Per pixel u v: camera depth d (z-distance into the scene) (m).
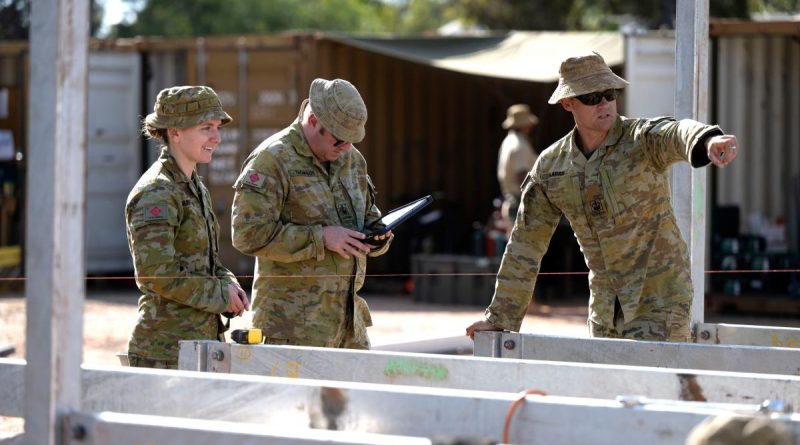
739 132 37.91
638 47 38.25
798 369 12.59
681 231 16.42
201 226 14.20
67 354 9.21
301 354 12.55
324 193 14.68
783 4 71.00
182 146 14.05
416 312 36.91
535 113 49.62
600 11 77.31
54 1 8.98
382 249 14.83
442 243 45.88
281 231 14.23
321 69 41.56
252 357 12.77
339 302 14.73
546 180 14.77
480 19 80.06
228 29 98.94
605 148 14.37
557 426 9.16
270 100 41.22
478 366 11.66
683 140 12.96
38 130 9.11
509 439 9.28
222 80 41.66
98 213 43.19
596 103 14.12
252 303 14.96
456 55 41.00
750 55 37.81
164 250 13.59
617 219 14.30
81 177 9.22
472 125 48.97
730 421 7.89
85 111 9.22
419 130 46.53
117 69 43.00
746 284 37.19
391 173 45.53
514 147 37.44
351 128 14.16
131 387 11.00
